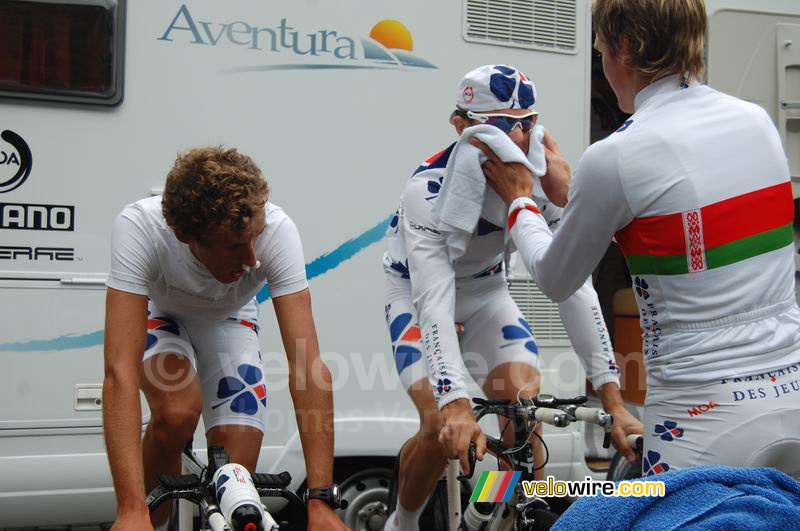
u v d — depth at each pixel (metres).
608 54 1.98
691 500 1.58
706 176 1.80
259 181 2.15
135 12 3.63
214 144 3.72
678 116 1.85
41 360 3.50
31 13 3.52
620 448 2.45
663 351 1.87
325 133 3.88
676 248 1.81
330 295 3.88
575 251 1.96
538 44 4.26
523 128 2.53
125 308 2.24
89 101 3.57
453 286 2.53
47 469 3.50
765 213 1.82
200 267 2.41
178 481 1.88
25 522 3.53
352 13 3.93
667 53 1.87
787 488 1.64
